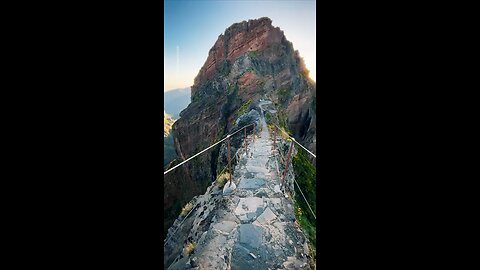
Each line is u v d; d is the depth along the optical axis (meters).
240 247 2.98
